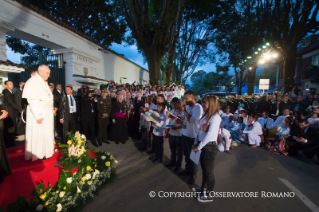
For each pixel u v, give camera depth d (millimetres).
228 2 22859
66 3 15508
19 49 17438
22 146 4520
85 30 18047
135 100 8125
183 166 4812
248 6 20500
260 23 18547
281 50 15156
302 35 13977
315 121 6207
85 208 3025
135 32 13922
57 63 10133
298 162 5199
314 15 13547
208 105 3041
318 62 16922
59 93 5398
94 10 16203
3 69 5695
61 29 9070
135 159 5180
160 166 4742
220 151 6117
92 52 11773
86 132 6223
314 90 16844
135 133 7387
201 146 2957
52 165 3502
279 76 26844
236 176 4227
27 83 3396
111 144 6375
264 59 19109
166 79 19266
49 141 3707
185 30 25328
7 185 2793
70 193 3004
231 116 8578
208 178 3104
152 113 4762
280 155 5801
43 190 2859
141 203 3172
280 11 15867
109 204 3141
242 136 7070
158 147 4898
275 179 4098
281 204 3160
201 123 3195
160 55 14656
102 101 6109
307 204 3160
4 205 2518
